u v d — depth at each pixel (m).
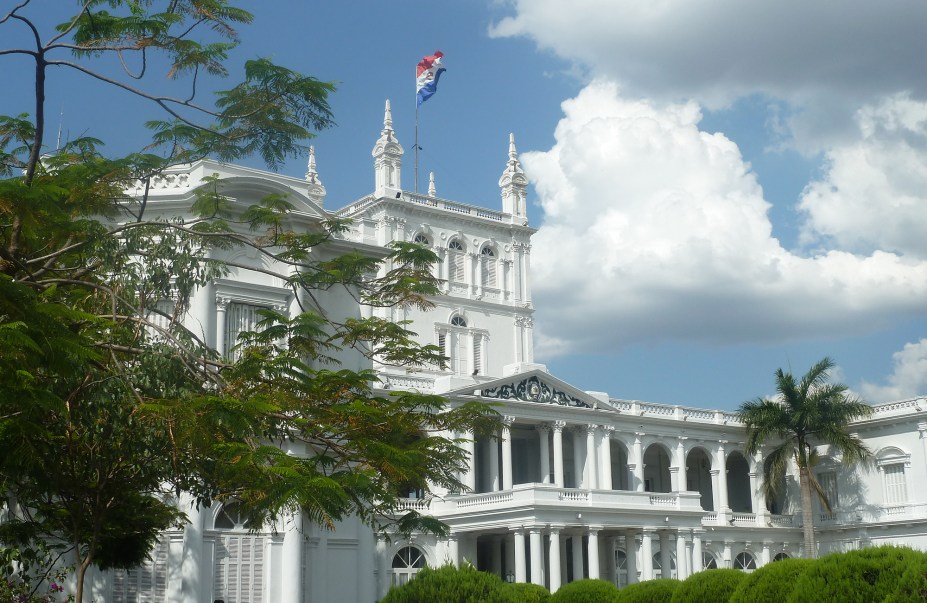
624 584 68.94
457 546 63.88
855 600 19.05
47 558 30.36
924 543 73.62
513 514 61.00
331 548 40.53
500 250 84.44
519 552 60.38
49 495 23.73
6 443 16.72
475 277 82.38
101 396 19.88
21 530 25.58
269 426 21.45
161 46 21.39
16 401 15.64
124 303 22.19
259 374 21.36
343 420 21.17
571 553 70.44
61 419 19.98
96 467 22.55
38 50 19.98
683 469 78.50
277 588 38.06
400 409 22.42
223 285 38.09
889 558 19.38
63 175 22.66
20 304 15.75
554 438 71.06
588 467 72.19
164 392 21.17
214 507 37.44
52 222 20.75
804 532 73.00
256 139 23.56
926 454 74.88
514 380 69.44
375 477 21.42
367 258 24.95
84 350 16.34
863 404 73.19
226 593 37.19
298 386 21.33
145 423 19.66
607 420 74.00
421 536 62.22
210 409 18.25
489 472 69.25
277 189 39.59
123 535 26.56
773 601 22.39
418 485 21.89
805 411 72.44
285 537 38.47
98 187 23.16
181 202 37.72
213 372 21.77
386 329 24.16
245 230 38.78
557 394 71.44
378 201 78.50
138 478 23.92
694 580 27.12
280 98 22.77
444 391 65.94
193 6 21.50
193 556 36.31
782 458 74.81
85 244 21.48
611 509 63.59
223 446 18.52
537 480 74.25
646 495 66.12
